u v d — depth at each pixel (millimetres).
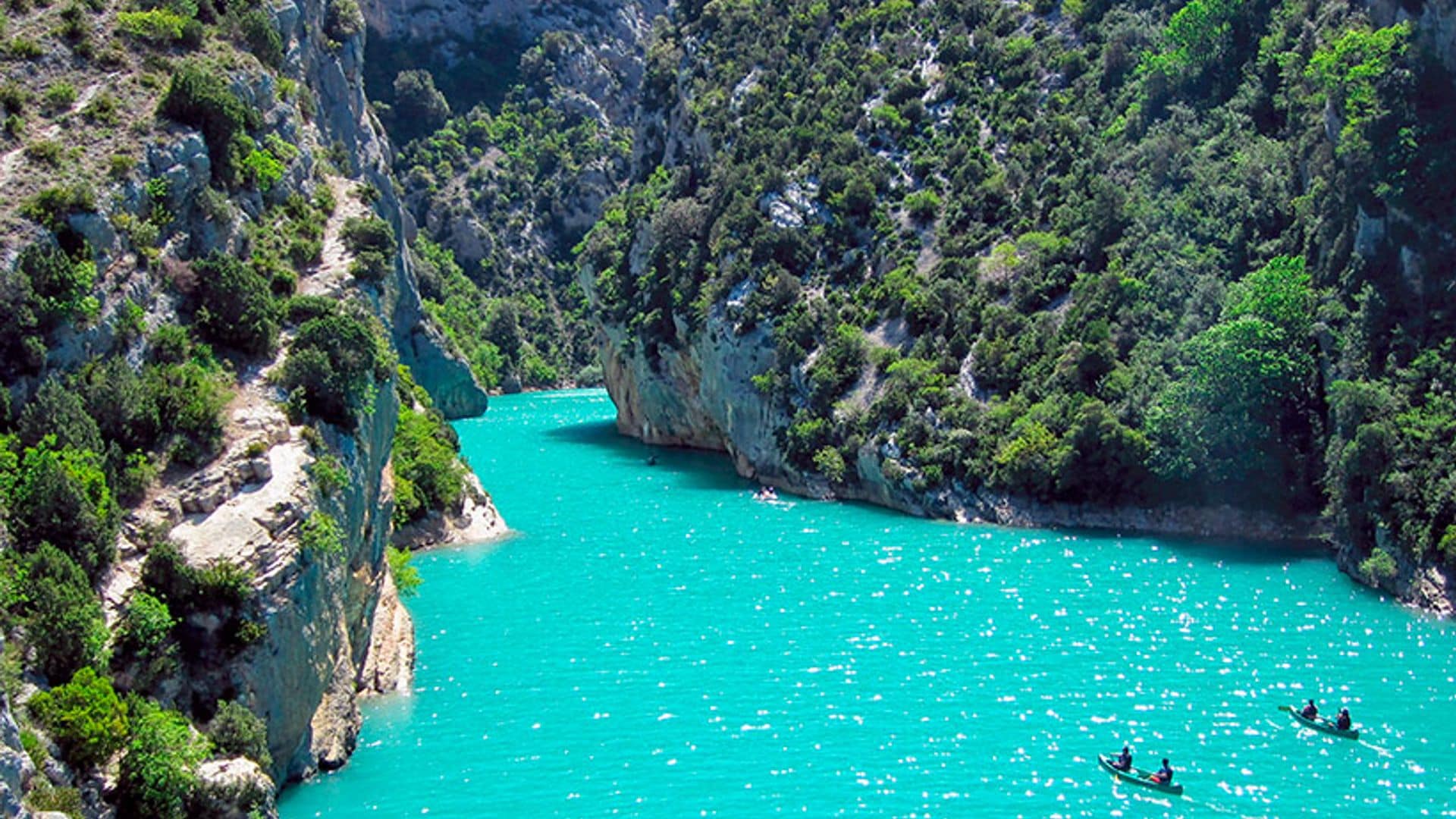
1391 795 43562
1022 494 85875
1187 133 99438
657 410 124125
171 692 38125
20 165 47625
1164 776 44000
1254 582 69250
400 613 58656
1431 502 65625
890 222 110562
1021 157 109438
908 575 71875
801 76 130750
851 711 51344
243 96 60438
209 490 41906
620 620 64062
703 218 121188
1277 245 87938
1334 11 94000
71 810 31562
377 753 47656
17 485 38469
